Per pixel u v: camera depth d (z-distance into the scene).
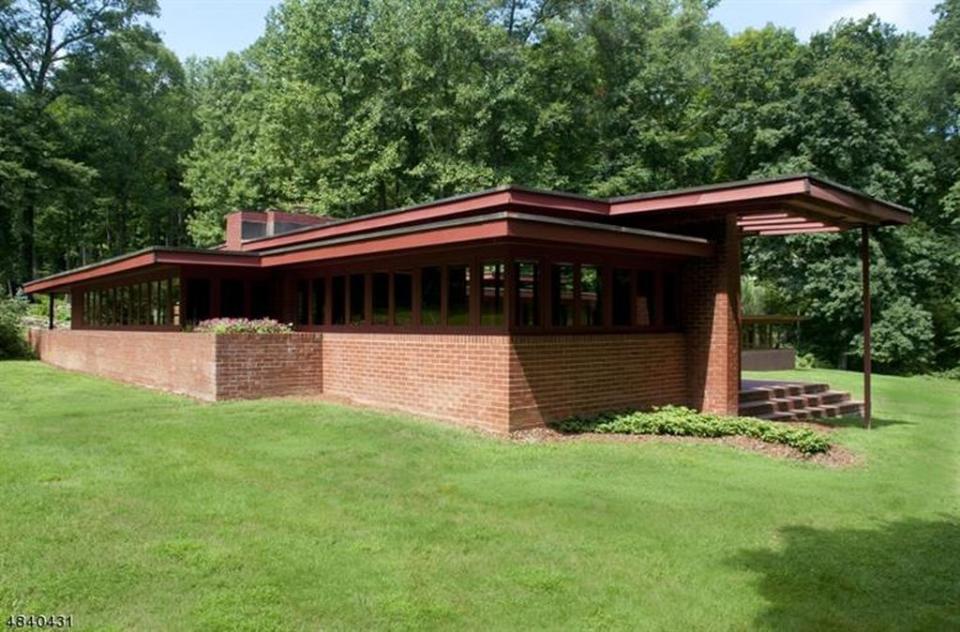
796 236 29.33
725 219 11.97
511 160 29.45
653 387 12.05
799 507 6.86
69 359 21.05
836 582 5.03
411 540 5.61
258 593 4.54
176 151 46.91
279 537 5.60
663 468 8.27
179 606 4.33
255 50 44.44
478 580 4.86
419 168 27.78
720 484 7.59
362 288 13.02
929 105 33.16
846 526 6.34
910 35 38.03
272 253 14.38
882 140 29.09
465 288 10.74
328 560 5.14
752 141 31.41
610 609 4.46
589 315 11.25
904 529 6.32
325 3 29.27
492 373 10.16
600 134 31.56
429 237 10.27
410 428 10.22
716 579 5.00
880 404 16.61
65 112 41.12
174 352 14.35
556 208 11.89
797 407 13.72
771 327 27.52
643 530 5.99
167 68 46.94
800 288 30.03
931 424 13.59
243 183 35.00
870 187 28.88
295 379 13.64
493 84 28.31
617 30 32.03
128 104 42.66
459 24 28.64
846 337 29.92
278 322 15.33
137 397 13.53
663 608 4.50
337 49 29.89
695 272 12.49
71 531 5.61
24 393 14.34
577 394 10.87
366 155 28.78
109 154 41.25
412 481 7.43
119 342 17.38
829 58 30.14
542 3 33.69
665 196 11.52
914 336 28.42
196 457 8.34
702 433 10.25
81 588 4.55
